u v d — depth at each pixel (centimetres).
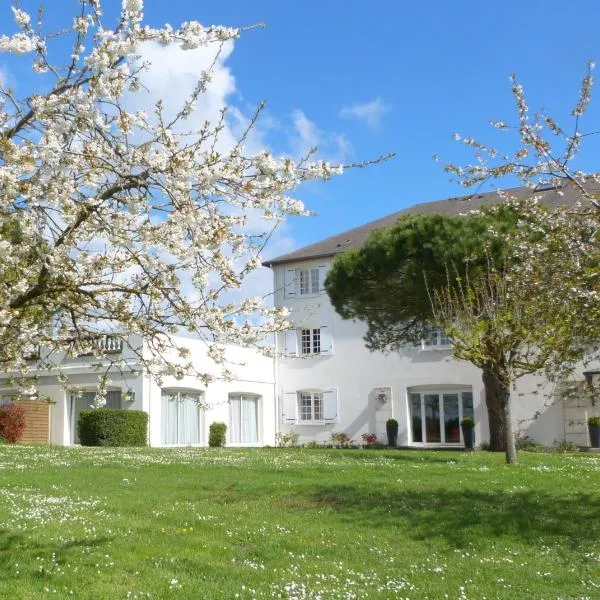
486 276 1777
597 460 1697
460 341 1675
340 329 3078
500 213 1955
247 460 1656
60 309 700
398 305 2211
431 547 855
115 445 2322
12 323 654
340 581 727
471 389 2842
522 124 905
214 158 605
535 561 798
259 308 738
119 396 2516
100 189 619
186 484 1248
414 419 2936
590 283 850
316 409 3120
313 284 3161
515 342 1545
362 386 3006
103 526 910
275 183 615
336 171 626
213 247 611
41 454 1811
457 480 1270
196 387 2667
